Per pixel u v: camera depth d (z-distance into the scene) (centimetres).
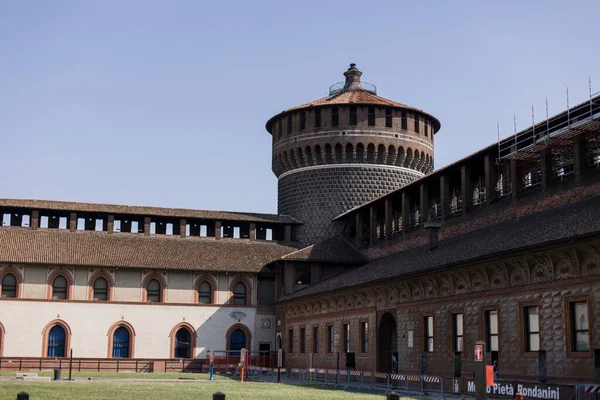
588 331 3628
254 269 8281
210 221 8988
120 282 8012
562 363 3766
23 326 7625
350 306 6494
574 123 4775
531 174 5550
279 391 4500
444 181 6438
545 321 3922
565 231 3809
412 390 4516
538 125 5216
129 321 7962
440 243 6028
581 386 3053
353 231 8619
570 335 3734
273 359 8162
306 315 7500
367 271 6562
